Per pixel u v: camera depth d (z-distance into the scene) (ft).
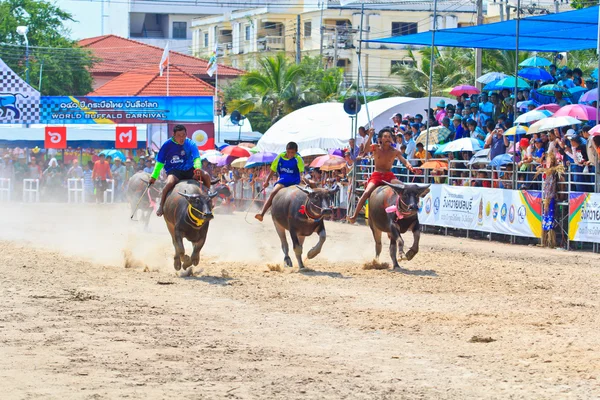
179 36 299.79
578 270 52.75
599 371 27.40
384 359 28.78
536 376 26.76
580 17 68.49
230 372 26.63
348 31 208.03
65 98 130.52
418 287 44.39
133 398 23.63
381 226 51.62
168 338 31.22
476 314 37.11
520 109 80.74
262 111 175.01
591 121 72.43
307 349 30.07
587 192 63.31
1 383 24.72
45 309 36.11
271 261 54.39
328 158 92.38
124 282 44.04
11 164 122.11
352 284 44.98
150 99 127.75
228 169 115.24
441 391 24.99
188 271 46.80
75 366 26.89
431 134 84.79
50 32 216.13
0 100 130.72
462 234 77.71
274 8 244.22
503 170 72.59
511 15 184.24
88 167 120.37
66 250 57.72
